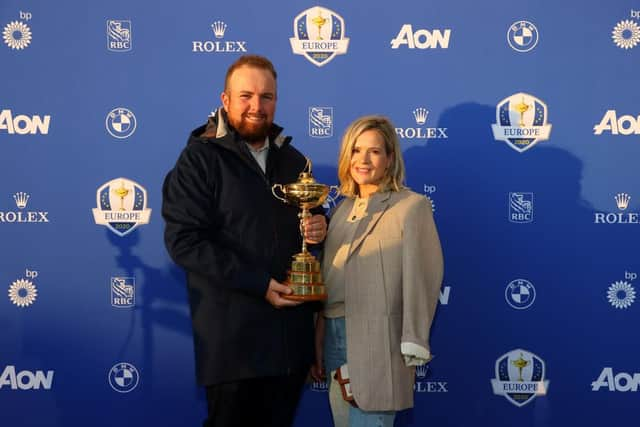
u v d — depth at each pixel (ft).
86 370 9.37
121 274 9.38
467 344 9.48
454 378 9.50
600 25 9.29
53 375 9.34
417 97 9.35
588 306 9.42
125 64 9.26
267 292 7.03
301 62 9.32
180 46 9.27
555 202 9.40
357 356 7.20
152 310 9.39
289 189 7.17
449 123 9.37
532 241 9.44
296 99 9.35
